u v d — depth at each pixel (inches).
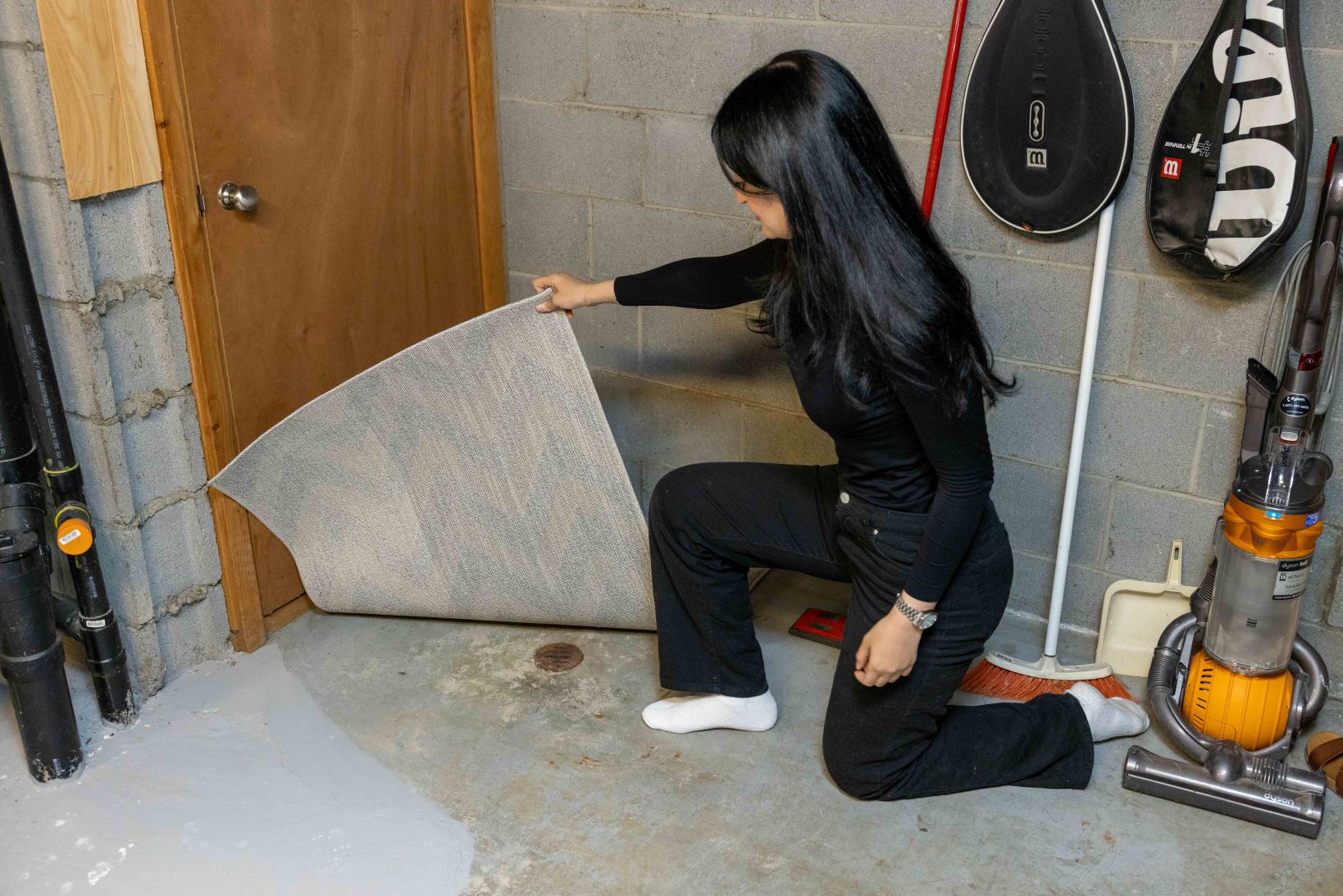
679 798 77.2
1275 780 74.8
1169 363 83.1
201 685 89.1
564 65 98.7
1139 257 81.5
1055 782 77.3
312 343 92.3
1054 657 88.0
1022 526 94.2
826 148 55.8
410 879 70.5
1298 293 73.7
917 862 71.7
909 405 59.7
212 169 80.3
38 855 72.6
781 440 101.3
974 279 88.3
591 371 109.0
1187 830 74.4
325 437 84.7
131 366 79.3
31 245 73.4
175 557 86.7
